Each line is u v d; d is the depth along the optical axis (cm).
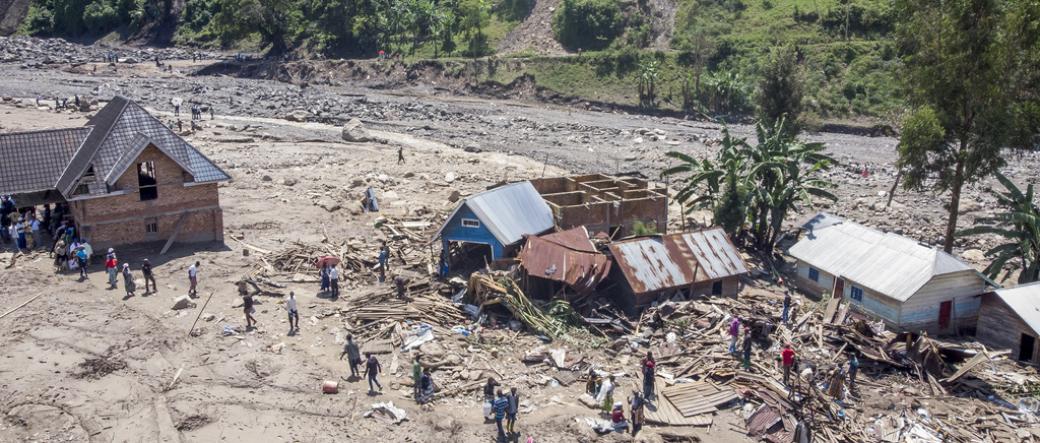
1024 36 4419
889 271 4078
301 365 3309
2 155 4538
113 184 4238
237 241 4722
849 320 3853
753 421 3048
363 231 5072
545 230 4453
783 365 3319
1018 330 3712
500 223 4216
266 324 3659
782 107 6450
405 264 4497
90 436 2800
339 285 4178
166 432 2836
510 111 10806
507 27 13500
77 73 12306
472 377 3269
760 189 4991
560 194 5022
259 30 13912
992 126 4475
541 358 3431
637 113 11094
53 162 4666
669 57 11681
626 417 3047
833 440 2955
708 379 3344
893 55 10819
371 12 13850
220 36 15425
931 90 4681
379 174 6619
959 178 4691
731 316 3828
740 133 9569
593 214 4709
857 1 11938
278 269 4362
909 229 5784
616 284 4100
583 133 9325
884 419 3111
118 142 4359
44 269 4159
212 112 9025
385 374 3275
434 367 3322
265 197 5716
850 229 4541
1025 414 3183
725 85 10775
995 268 4303
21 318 3569
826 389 3281
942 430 3042
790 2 12381
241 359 3334
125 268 3822
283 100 10519
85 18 16500
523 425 2962
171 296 3900
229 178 4628
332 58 13450
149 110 9275
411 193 6128
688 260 4147
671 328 3759
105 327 3528
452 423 2961
